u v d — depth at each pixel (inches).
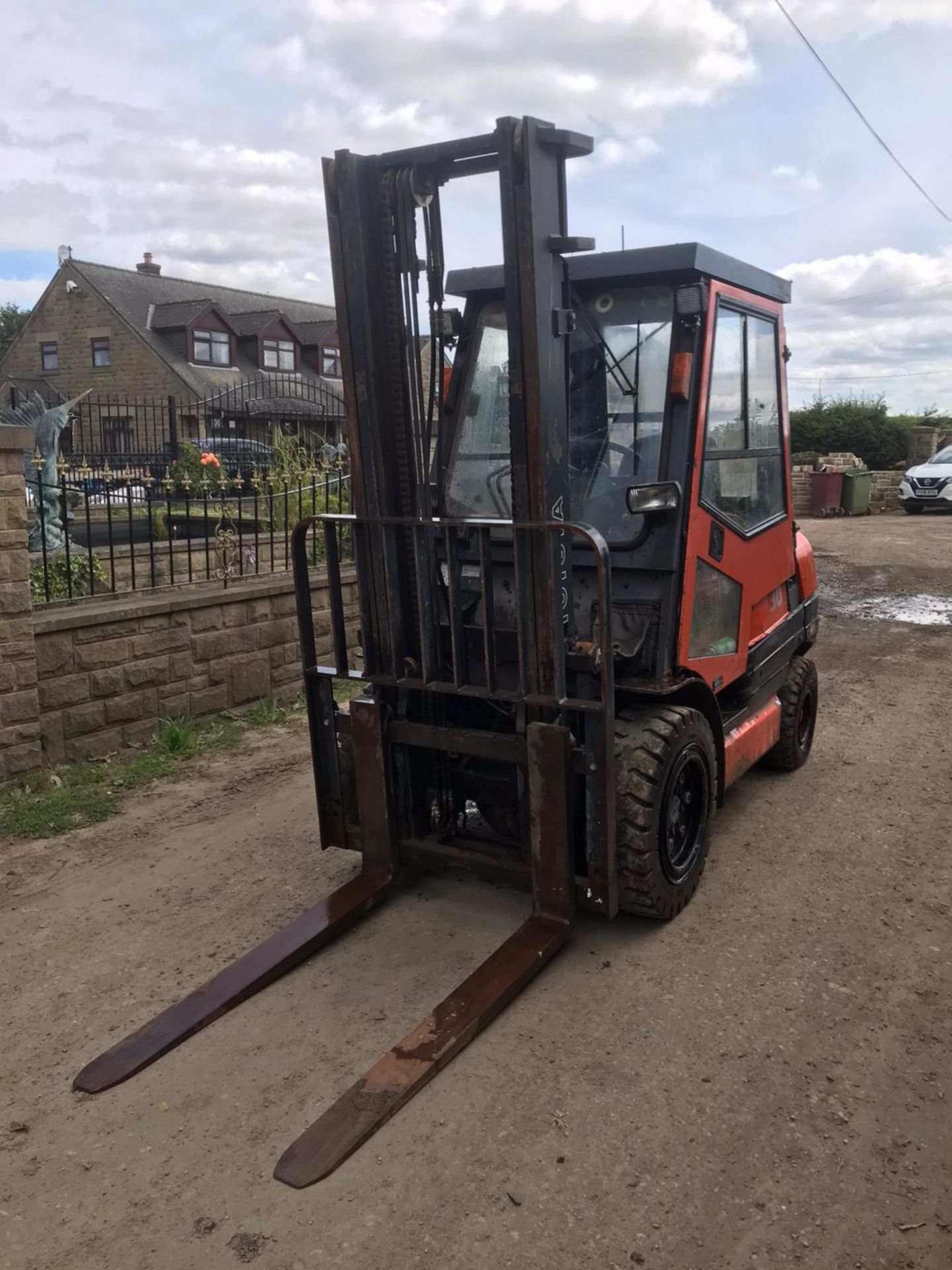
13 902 173.9
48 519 302.4
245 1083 123.0
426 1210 101.9
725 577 175.2
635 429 159.2
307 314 1604.3
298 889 176.6
